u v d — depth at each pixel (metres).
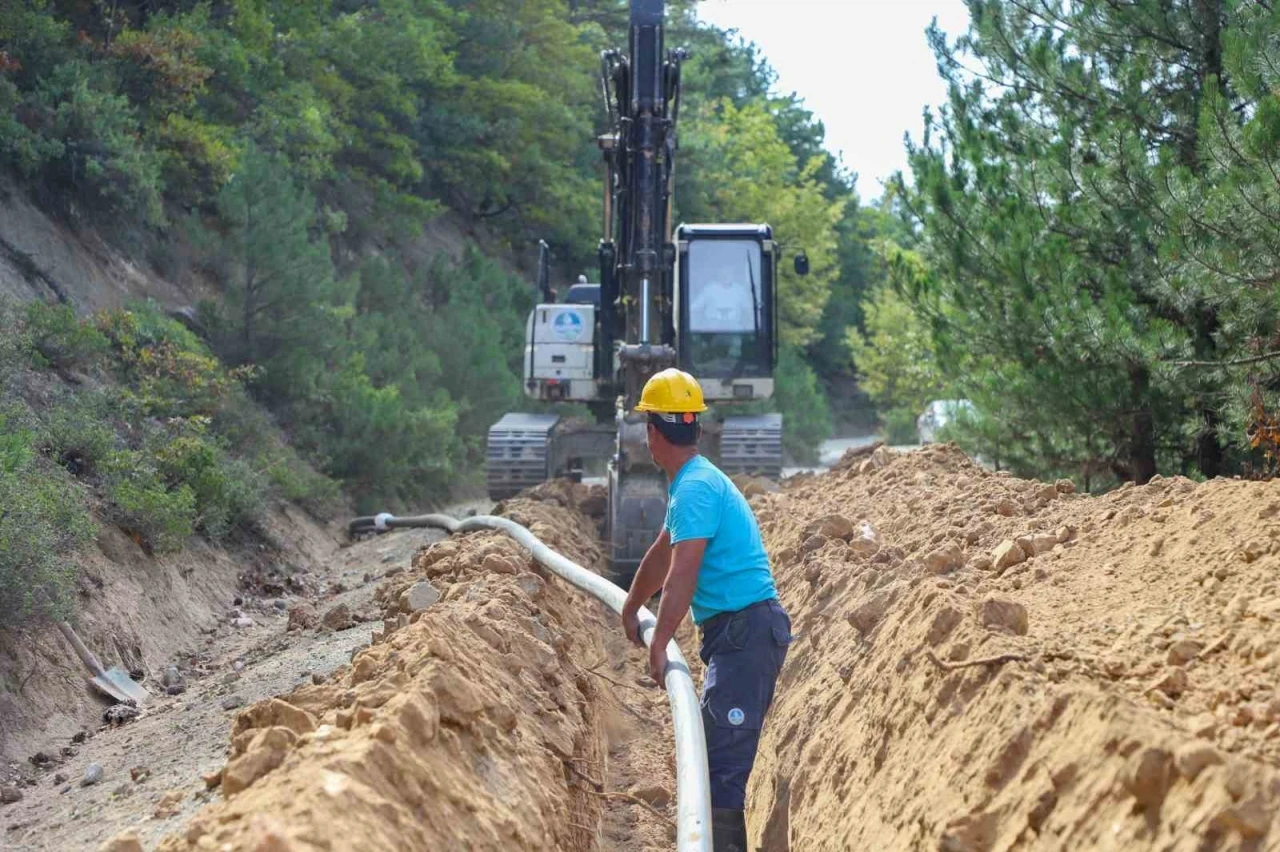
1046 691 3.81
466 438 23.02
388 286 23.70
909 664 4.87
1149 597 4.77
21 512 7.80
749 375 14.75
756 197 42.69
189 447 12.65
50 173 16.52
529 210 34.75
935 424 23.94
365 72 28.36
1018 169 11.77
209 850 3.03
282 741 3.89
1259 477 10.09
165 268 18.31
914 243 13.41
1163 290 10.02
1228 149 9.11
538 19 35.31
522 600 6.95
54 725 7.27
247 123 22.08
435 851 3.45
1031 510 7.56
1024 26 12.05
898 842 4.12
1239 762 3.01
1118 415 11.18
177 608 10.42
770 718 6.91
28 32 16.86
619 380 14.67
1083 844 3.27
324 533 15.79
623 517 11.41
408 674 4.42
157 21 19.89
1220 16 10.95
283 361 17.53
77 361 13.27
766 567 5.32
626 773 6.75
